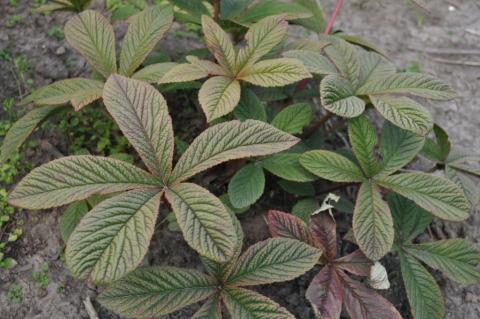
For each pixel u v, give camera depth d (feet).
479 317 4.04
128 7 4.40
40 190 3.01
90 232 2.91
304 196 4.23
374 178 3.67
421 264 3.86
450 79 5.37
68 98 3.58
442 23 5.86
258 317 3.18
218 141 3.24
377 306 3.39
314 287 3.39
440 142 3.96
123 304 3.18
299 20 4.44
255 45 3.72
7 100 4.41
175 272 3.30
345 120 4.60
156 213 3.03
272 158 3.80
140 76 3.73
